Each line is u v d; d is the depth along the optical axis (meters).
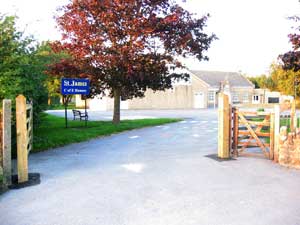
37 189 5.44
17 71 7.66
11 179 5.80
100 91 16.09
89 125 15.78
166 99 39.59
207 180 5.89
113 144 10.29
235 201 4.75
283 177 6.06
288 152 6.91
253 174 6.30
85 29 14.41
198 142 10.53
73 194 5.15
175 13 14.54
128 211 4.39
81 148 9.55
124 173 6.44
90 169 6.82
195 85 40.78
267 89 44.72
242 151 8.16
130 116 23.94
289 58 11.67
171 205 4.61
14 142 7.85
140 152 8.80
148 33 14.10
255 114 7.78
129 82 14.96
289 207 4.50
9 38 7.84
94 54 14.68
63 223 4.02
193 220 4.07
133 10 14.30
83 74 14.88
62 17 14.94
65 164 7.32
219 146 7.96
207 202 4.72
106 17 14.00
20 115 5.84
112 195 5.07
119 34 14.40
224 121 7.83
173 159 7.77
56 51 15.19
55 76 15.12
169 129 14.60
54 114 27.48
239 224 3.94
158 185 5.59
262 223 3.97
